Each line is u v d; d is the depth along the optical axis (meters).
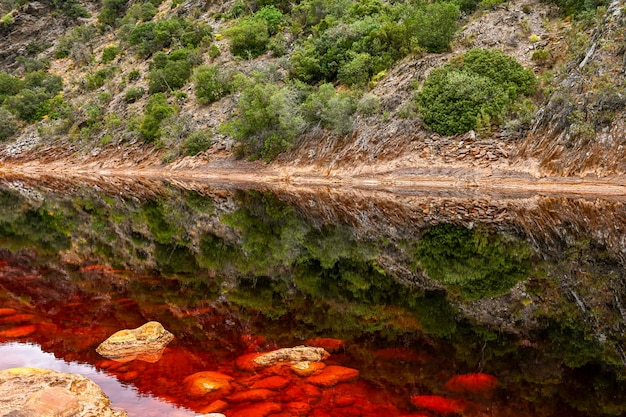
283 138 34.28
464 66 27.17
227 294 8.27
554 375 4.72
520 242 11.34
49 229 16.80
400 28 33.78
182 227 16.64
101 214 20.56
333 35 38.97
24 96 60.16
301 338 6.03
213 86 44.03
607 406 4.09
